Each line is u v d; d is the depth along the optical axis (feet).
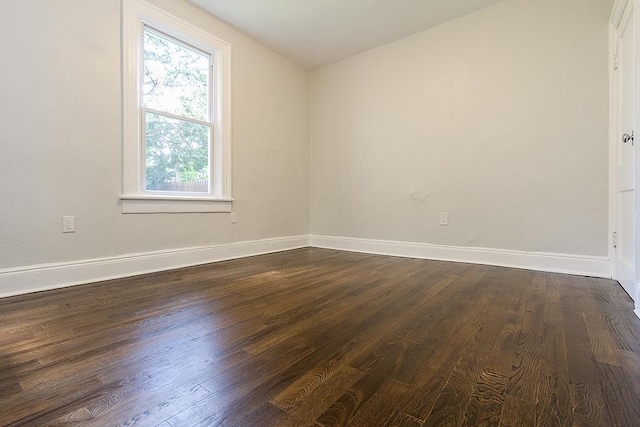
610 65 7.68
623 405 2.87
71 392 3.09
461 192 10.03
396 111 11.40
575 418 2.70
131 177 8.11
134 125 8.14
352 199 12.71
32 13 6.50
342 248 13.03
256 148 11.54
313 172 13.93
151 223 8.57
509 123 9.13
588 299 6.12
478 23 9.58
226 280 7.71
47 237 6.79
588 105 8.04
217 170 10.34
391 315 5.31
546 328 4.70
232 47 10.54
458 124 10.03
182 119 9.34
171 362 3.70
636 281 5.22
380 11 9.58
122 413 2.78
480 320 5.05
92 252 7.47
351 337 4.42
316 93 13.73
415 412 2.79
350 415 2.75
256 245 11.61
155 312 5.41
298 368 3.58
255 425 2.64
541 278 7.85
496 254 9.44
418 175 10.92
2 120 6.19
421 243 10.92
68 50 7.00
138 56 8.23
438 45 10.37
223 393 3.09
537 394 3.05
